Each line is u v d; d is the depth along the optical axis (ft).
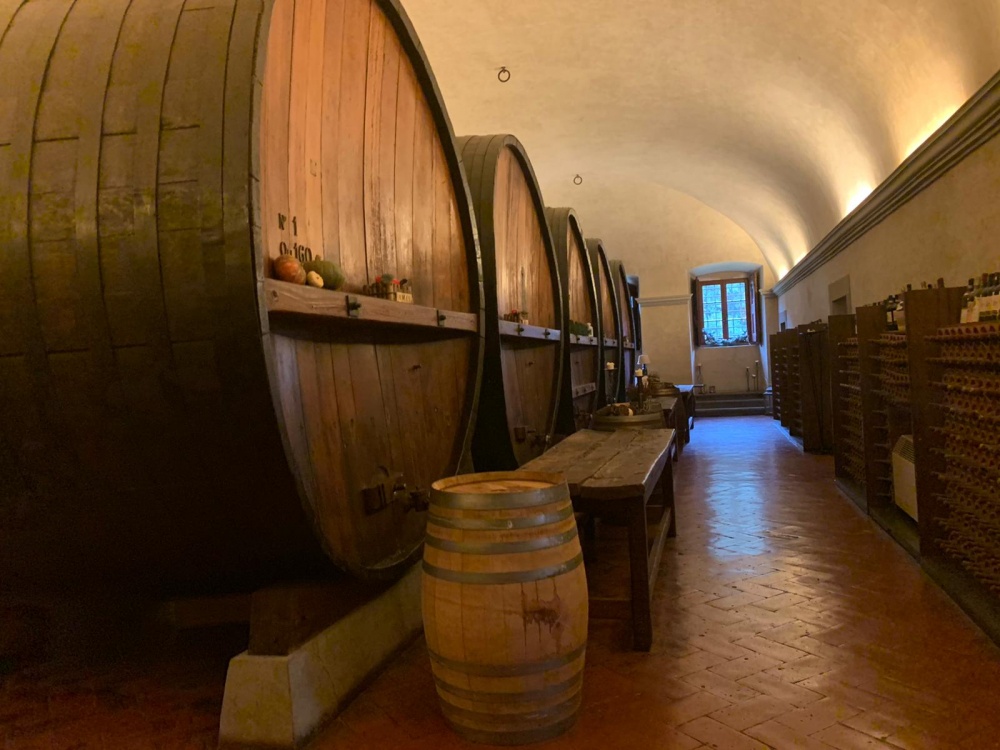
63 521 7.73
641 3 23.41
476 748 7.97
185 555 8.23
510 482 9.53
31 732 8.40
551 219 22.48
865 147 25.21
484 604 7.86
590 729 8.25
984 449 11.68
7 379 6.91
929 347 13.94
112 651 10.40
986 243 16.06
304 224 8.54
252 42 6.93
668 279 58.70
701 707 8.68
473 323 13.33
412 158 11.96
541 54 26.71
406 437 11.21
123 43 7.21
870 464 18.70
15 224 6.76
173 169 6.67
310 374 8.66
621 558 15.64
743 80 27.73
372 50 10.68
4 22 7.59
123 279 6.66
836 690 9.02
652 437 16.30
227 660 10.25
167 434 7.04
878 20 19.31
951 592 12.18
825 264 36.09
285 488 7.34
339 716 8.82
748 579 13.74
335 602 9.27
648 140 37.76
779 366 43.73
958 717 8.24
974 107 15.34
